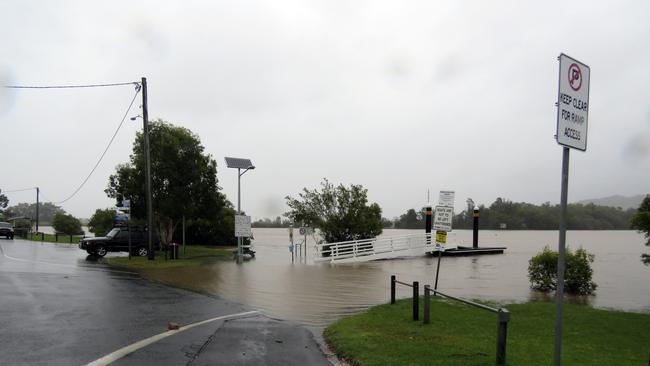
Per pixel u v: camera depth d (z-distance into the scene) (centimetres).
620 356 850
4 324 913
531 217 10756
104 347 771
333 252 3300
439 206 1568
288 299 1459
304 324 1085
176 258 2711
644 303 1747
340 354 787
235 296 1466
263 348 816
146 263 2417
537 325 1122
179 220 3566
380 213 3841
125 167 3244
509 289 1945
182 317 1076
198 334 902
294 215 3700
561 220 491
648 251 5509
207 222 4047
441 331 967
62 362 679
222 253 3444
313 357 771
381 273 2325
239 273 2112
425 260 3281
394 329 980
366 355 752
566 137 481
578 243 7575
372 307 1291
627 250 5784
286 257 3562
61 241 4566
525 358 754
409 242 3666
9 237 4772
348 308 1329
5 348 745
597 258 4306
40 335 834
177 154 3164
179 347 791
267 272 2191
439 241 1570
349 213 3672
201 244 4709
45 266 2108
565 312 1327
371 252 3372
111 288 1482
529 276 2103
